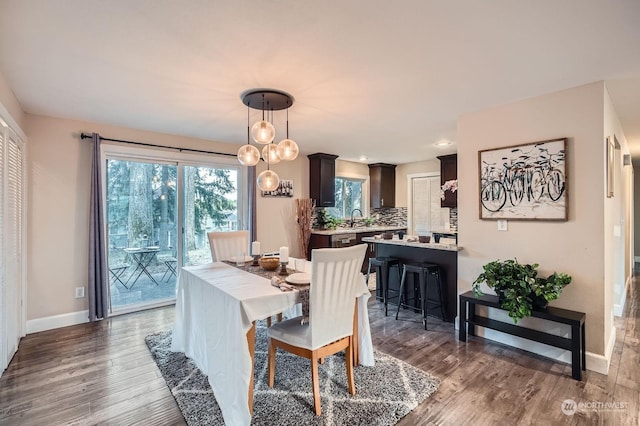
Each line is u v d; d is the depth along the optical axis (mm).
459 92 2674
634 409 2004
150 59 2105
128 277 3986
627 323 3506
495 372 2461
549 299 2447
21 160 3031
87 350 2836
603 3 1514
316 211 5961
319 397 1974
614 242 3172
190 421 1892
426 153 5641
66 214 3461
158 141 4102
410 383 2289
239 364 1864
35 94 2723
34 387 2246
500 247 2975
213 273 2682
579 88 2531
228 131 4047
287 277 2502
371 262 4184
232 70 2264
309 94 2721
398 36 1820
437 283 3617
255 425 1844
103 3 1522
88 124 3594
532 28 1736
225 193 4789
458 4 1525
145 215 4094
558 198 2615
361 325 2568
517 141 2865
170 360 2643
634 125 3629
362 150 5387
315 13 1602
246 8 1561
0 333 2385
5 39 1854
